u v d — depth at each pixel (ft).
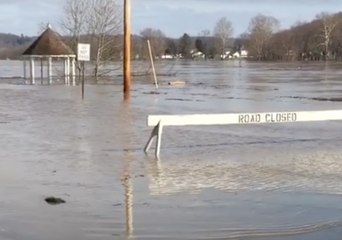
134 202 30.42
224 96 110.11
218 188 33.88
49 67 169.17
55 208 29.09
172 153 46.29
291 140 53.83
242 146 50.19
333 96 109.50
